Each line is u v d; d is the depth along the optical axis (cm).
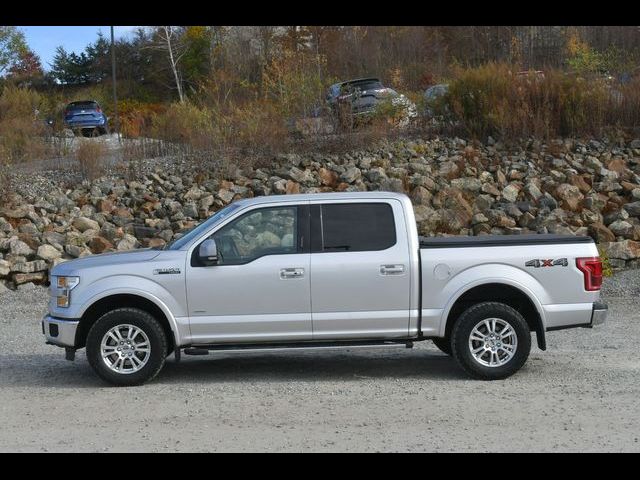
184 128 2417
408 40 4591
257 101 2500
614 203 1984
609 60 2727
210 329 948
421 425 771
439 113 2453
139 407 858
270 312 948
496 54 4478
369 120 2428
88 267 962
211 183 2156
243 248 959
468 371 952
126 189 2152
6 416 831
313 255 952
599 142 2314
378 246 956
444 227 1909
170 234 1931
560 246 965
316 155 2286
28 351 1183
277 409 840
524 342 948
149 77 5956
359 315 949
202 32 5419
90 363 945
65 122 3366
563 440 720
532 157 2234
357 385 943
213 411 837
